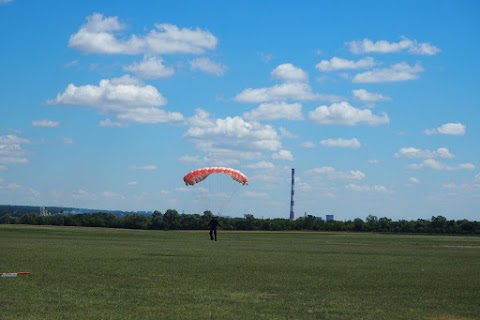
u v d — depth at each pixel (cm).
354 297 2575
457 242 9062
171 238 8275
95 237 7794
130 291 2578
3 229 9112
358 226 16762
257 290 2708
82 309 2166
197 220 15838
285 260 4284
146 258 4134
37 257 3994
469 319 2164
